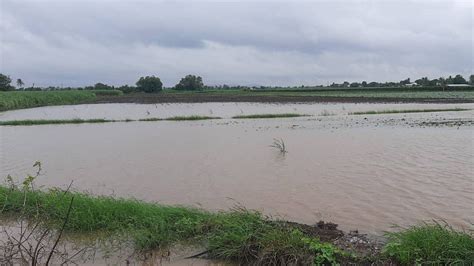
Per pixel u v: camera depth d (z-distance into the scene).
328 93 92.25
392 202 9.34
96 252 6.89
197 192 10.55
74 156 16.67
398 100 60.53
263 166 13.70
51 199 8.48
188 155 16.27
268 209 9.02
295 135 21.91
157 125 29.91
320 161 14.33
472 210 8.65
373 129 23.89
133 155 16.58
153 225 7.40
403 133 21.56
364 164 13.58
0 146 19.95
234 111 44.75
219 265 6.39
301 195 10.07
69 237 7.46
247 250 6.45
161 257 6.66
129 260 6.61
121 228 7.54
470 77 127.31
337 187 10.73
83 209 8.06
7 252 6.61
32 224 7.93
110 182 11.88
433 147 16.59
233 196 10.11
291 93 94.88
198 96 86.81
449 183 10.80
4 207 8.62
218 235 6.95
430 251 5.82
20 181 12.30
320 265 5.94
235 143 19.42
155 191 10.74
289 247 6.24
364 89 109.75
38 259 6.58
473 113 35.62
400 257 5.86
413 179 11.34
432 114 35.28
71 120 33.09
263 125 28.12
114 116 40.09
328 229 7.40
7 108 53.56
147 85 117.44
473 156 14.42
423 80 128.00
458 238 6.04
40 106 62.66
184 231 7.23
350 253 6.13
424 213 8.54
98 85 139.50
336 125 26.94
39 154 17.34
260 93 98.19
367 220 8.20
